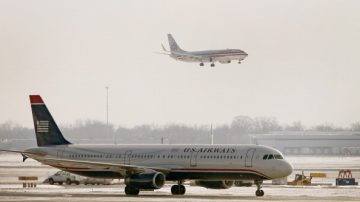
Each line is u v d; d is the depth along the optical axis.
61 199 162.88
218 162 178.38
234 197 171.38
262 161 175.00
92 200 159.25
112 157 190.12
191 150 182.38
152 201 156.12
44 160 196.88
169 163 183.12
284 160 175.88
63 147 196.62
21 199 163.50
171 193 186.62
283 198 167.75
